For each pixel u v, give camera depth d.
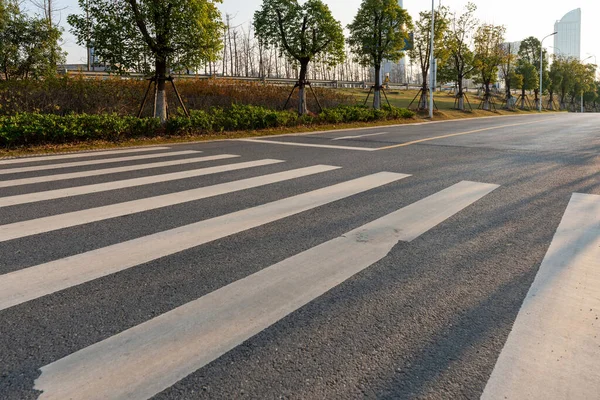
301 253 3.55
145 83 18.27
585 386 1.98
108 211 4.75
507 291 2.91
